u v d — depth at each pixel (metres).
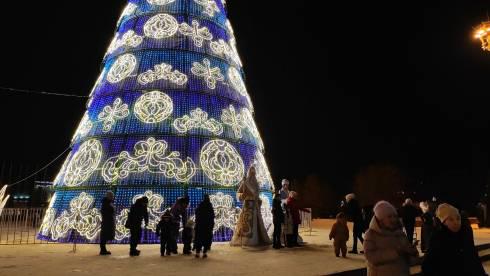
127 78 20.97
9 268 11.72
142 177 18.59
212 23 23.50
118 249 16.28
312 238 22.17
